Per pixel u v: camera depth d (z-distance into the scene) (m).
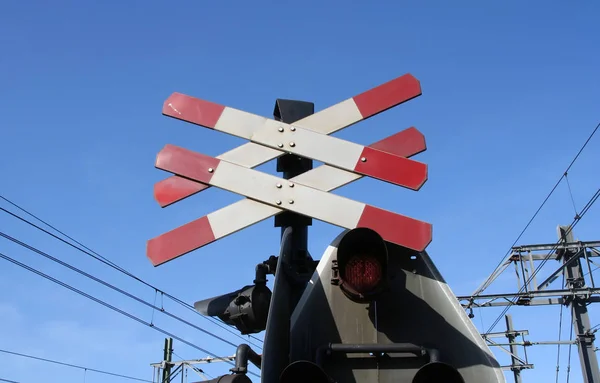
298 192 3.19
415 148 3.34
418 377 2.47
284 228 3.39
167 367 26.88
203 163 3.32
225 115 3.40
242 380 2.98
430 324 2.96
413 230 3.01
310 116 3.38
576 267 20.08
